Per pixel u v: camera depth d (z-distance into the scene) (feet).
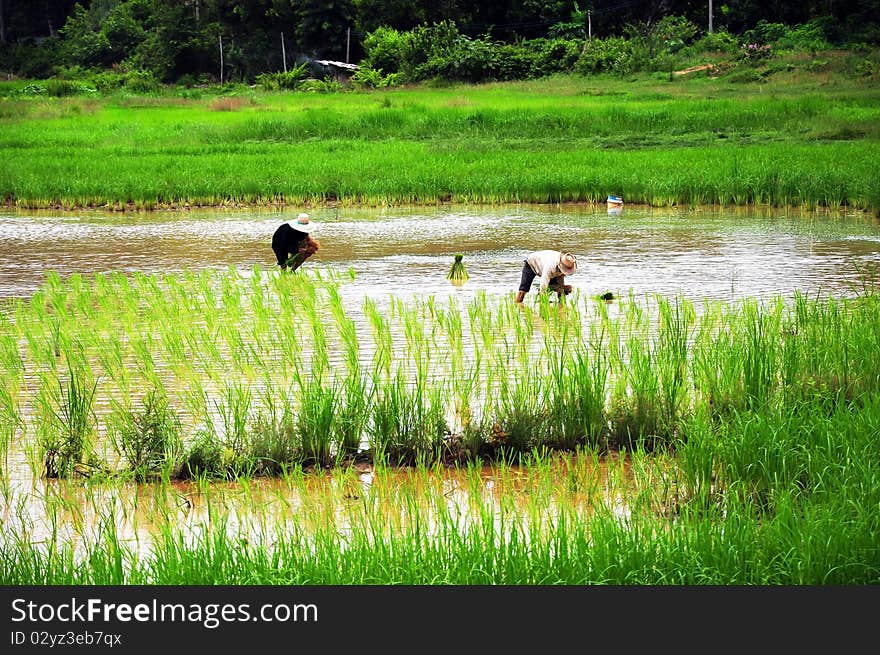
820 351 66.95
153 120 340.80
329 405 58.75
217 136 287.07
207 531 44.06
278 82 490.08
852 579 39.81
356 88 466.70
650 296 99.55
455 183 199.31
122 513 51.19
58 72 593.42
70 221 176.35
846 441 51.21
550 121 282.15
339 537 44.21
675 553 41.09
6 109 376.07
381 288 107.04
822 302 93.91
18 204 197.67
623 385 63.00
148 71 558.97
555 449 60.08
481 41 488.85
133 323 88.02
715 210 179.63
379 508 48.70
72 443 56.80
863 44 432.25
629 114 283.59
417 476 55.83
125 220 177.68
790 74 398.83
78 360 72.54
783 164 197.36
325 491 53.31
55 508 50.06
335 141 273.95
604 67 459.73
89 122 338.34
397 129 291.79
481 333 79.51
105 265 127.24
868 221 160.56
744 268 116.26
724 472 51.62
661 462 55.42
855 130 250.98
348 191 199.41
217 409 64.85
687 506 45.78
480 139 271.69
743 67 418.72
